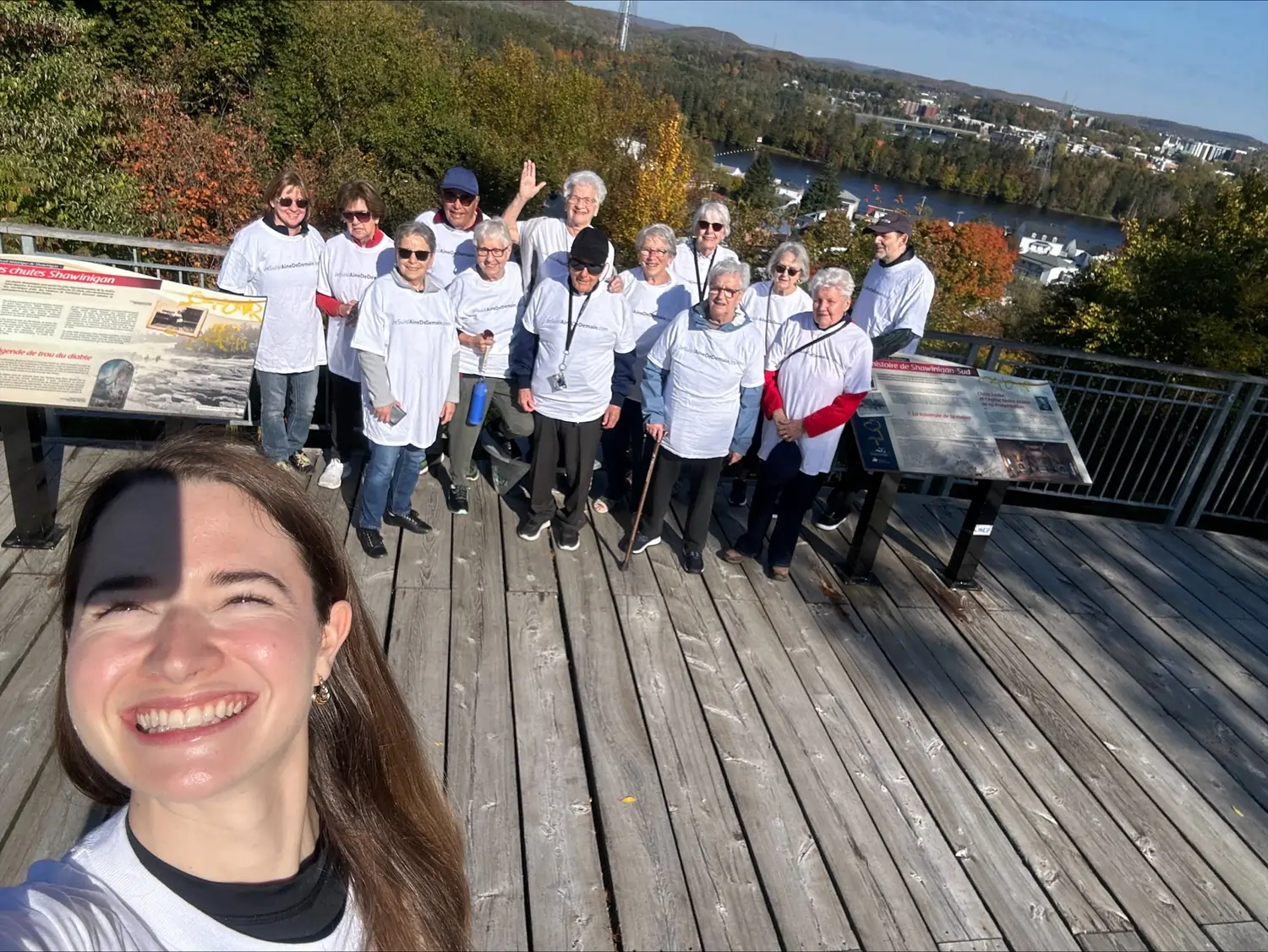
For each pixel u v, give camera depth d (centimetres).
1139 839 313
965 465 427
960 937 263
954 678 388
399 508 425
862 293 505
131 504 75
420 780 114
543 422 407
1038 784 332
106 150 1491
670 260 454
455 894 112
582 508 427
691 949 245
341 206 416
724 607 411
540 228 464
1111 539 551
